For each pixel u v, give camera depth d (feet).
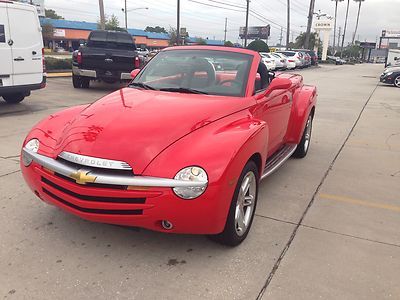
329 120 32.55
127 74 42.65
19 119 26.91
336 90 57.52
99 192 9.53
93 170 9.71
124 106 11.79
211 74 13.88
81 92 42.34
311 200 15.05
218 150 9.97
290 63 113.39
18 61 29.30
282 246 11.47
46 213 12.82
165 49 15.99
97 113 11.49
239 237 11.21
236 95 13.24
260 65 14.92
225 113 11.75
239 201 10.91
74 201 9.85
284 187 16.33
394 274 10.32
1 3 27.66
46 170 10.52
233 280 9.76
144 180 9.36
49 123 12.08
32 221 12.28
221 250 11.05
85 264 10.18
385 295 9.44
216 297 9.11
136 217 9.59
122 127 10.52
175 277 9.78
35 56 30.55
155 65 15.11
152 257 10.60
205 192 9.46
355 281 9.93
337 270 10.37
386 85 70.44
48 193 10.68
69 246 10.97
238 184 10.42
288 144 18.92
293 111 18.38
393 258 11.10
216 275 9.93
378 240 12.10
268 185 16.49
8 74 28.78
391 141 25.57
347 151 22.74
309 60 135.44
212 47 15.24
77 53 42.86
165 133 10.32
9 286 9.20
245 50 15.08
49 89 43.65
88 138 10.28
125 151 9.82
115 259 10.44
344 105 41.52
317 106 40.19
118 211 9.65
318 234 12.31
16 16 28.78
